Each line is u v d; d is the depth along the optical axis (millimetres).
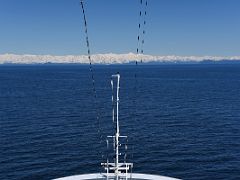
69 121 96312
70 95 164875
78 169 54750
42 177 51156
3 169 54281
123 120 98125
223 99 145375
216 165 57156
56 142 71875
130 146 69125
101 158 60656
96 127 88125
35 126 88375
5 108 119875
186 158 60812
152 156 61969
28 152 63844
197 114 107562
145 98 151500
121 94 167875
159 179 27125
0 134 78438
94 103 134625
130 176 27391
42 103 134500
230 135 78562
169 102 137000
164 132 82125
